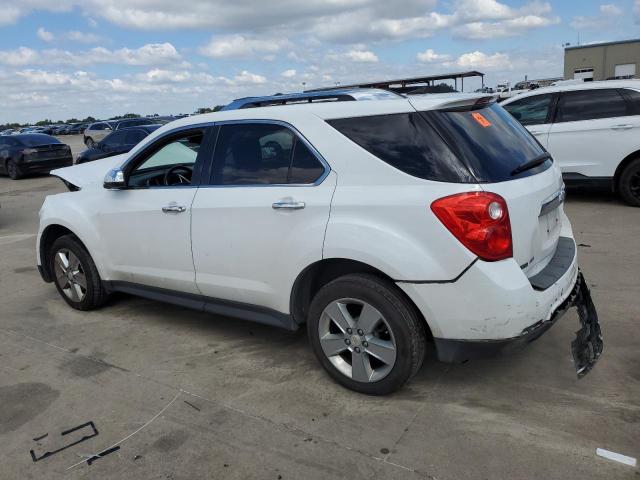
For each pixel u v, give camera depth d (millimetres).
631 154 7348
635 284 4805
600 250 5832
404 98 3186
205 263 3807
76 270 4914
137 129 16422
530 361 3592
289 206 3262
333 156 3174
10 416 3293
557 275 3105
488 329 2805
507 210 2797
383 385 3158
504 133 3258
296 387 3447
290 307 3453
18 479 2725
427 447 2773
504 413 3029
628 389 3189
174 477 2674
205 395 3412
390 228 2924
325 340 3346
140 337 4367
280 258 3373
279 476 2631
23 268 6637
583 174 7695
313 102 3604
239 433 2988
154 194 4102
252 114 3596
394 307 2994
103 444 2965
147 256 4211
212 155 3779
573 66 47781
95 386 3604
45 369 3885
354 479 2578
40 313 5027
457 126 2988
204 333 4379
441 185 2832
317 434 2938
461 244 2760
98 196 4570
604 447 2693
